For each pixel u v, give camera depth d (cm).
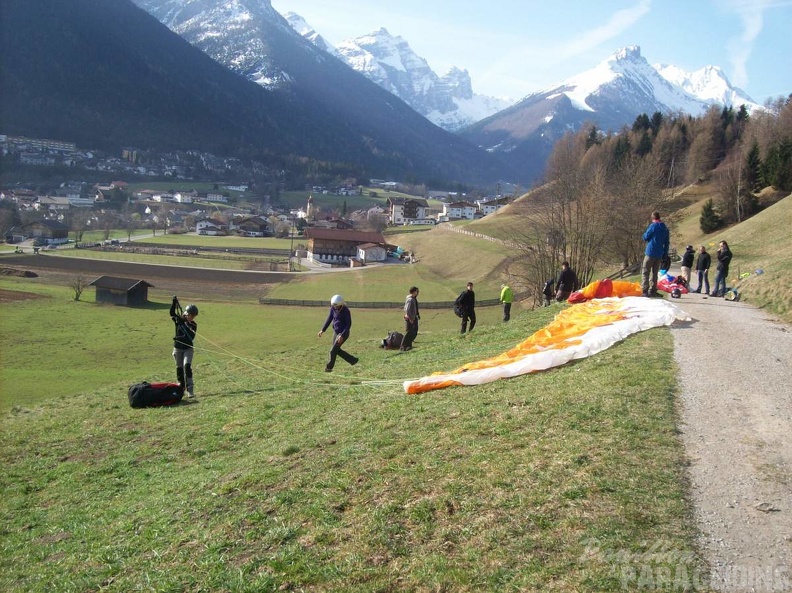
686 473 763
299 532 746
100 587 723
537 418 978
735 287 2480
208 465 1120
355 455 950
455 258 10738
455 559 634
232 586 653
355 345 2711
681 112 16738
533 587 575
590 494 714
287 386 1777
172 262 11500
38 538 934
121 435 1452
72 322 5869
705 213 8212
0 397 2911
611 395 1045
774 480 738
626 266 5438
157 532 838
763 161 9350
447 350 2081
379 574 634
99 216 19475
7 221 15538
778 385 1102
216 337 5181
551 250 5106
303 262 12712
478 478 789
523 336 1975
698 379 1134
